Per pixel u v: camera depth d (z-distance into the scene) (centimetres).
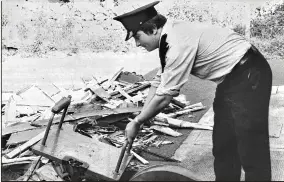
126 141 358
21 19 841
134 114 546
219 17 823
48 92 643
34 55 830
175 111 589
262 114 344
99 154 397
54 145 404
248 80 340
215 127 385
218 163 382
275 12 796
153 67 766
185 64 332
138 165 436
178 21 347
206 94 646
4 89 650
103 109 563
